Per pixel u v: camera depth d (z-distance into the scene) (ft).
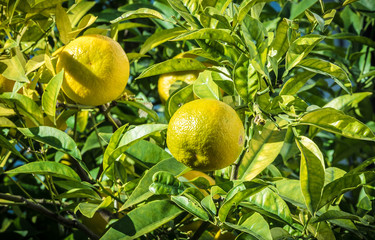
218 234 3.00
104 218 3.20
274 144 3.05
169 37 3.33
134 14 3.08
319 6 3.69
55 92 2.86
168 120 3.17
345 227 2.91
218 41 2.93
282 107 2.78
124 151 2.94
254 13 3.05
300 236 2.85
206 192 2.95
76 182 3.05
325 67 2.87
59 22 3.00
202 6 2.91
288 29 2.85
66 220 3.10
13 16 3.03
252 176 2.97
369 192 3.08
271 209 2.84
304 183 2.63
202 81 3.10
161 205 2.80
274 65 2.81
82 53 2.86
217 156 2.66
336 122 2.73
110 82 2.88
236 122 2.70
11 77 2.88
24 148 3.20
